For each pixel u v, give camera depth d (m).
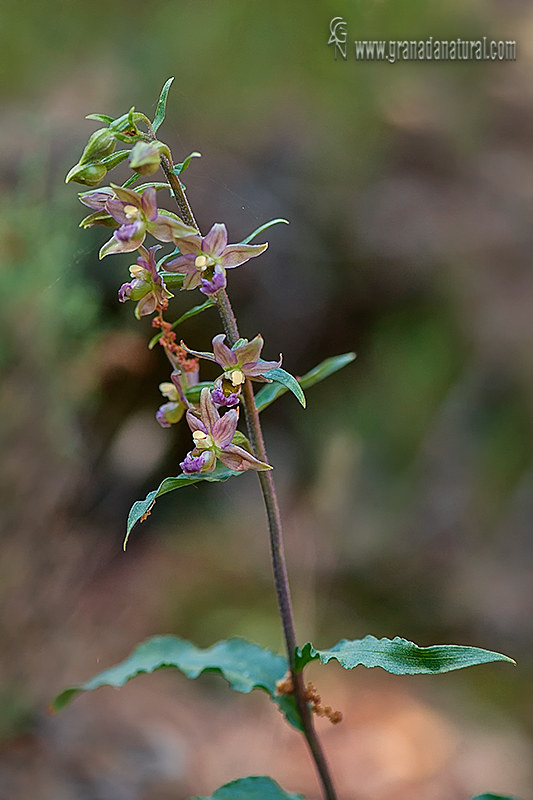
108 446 5.86
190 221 2.02
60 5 8.03
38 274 4.84
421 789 5.15
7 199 4.90
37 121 5.74
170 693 5.75
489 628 7.06
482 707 6.22
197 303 6.46
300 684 2.38
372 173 9.58
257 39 9.28
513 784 5.31
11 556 4.94
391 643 1.98
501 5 13.39
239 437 2.12
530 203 10.13
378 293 8.62
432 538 7.89
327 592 7.38
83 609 5.80
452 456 8.54
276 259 7.58
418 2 10.61
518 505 8.11
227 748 5.29
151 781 4.62
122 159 2.03
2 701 4.75
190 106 8.07
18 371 4.86
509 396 8.78
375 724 5.80
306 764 5.32
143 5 8.60
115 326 5.46
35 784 4.36
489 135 11.53
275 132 8.55
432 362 8.97
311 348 8.17
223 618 6.77
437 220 9.47
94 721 5.06
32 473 5.01
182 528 7.72
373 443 8.57
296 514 8.09
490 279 9.46
